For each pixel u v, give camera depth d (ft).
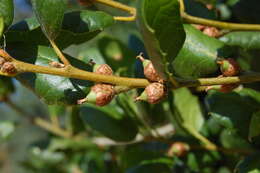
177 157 1.20
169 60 0.78
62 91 0.79
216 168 1.22
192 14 1.04
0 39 0.80
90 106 1.20
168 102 1.20
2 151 6.11
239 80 0.81
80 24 0.84
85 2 0.94
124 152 1.38
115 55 1.26
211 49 0.91
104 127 1.18
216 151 1.21
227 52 0.91
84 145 1.61
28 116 1.68
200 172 1.22
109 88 0.77
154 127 1.23
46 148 1.72
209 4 1.13
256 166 0.92
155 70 0.76
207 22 0.91
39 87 0.79
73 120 1.56
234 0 1.15
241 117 0.97
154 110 1.22
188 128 1.20
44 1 0.76
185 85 0.79
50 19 0.76
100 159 1.57
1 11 0.79
